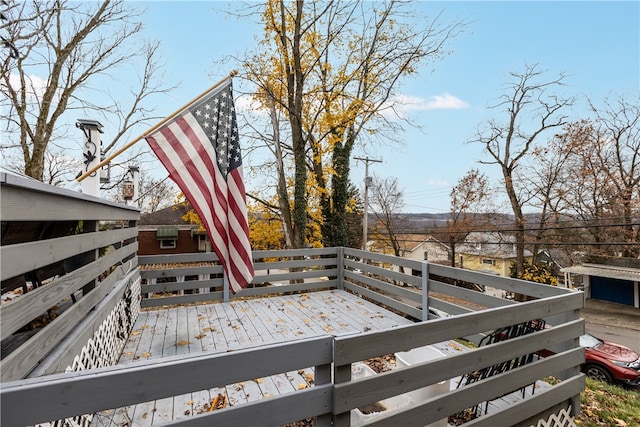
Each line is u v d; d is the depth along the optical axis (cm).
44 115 973
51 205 155
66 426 163
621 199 1588
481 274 340
